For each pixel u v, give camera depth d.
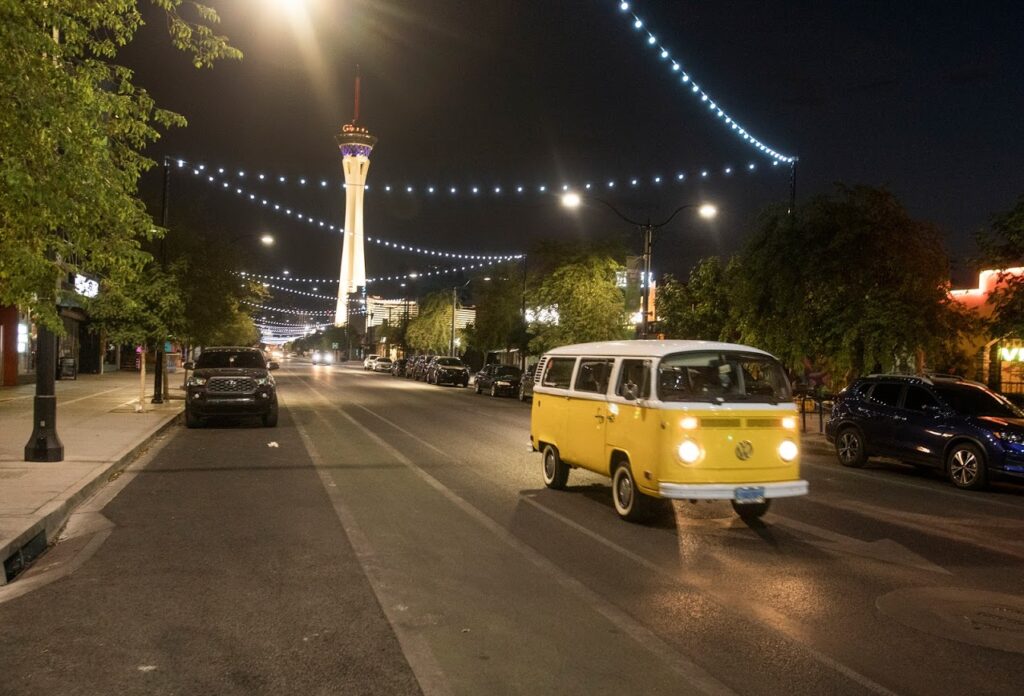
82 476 11.93
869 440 15.75
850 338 19.95
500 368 41.25
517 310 52.78
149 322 22.78
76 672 5.16
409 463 14.91
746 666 5.39
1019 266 15.59
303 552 8.29
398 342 90.25
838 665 5.44
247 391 20.44
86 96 7.43
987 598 7.07
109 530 9.24
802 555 8.56
